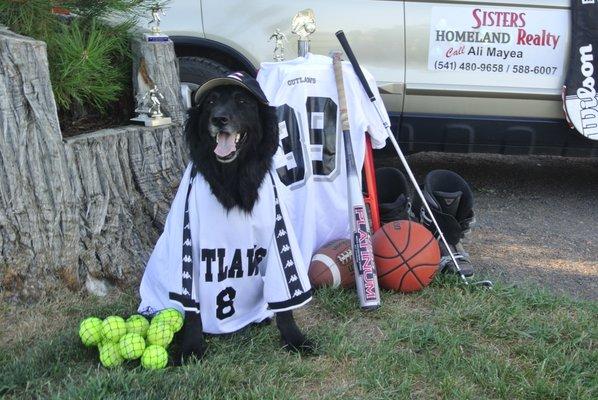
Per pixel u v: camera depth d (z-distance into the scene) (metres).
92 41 4.18
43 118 3.74
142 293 3.76
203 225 3.35
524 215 6.17
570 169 7.86
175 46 6.21
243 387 3.11
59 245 3.90
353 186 4.18
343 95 4.41
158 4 4.73
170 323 3.42
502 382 3.18
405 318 3.89
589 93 5.75
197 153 3.34
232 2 6.02
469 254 5.15
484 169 7.73
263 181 3.40
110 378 3.04
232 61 6.23
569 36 5.76
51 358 3.33
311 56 4.62
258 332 3.70
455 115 6.01
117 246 4.19
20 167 3.72
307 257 4.37
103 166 4.11
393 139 4.54
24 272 3.84
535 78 5.86
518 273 4.80
